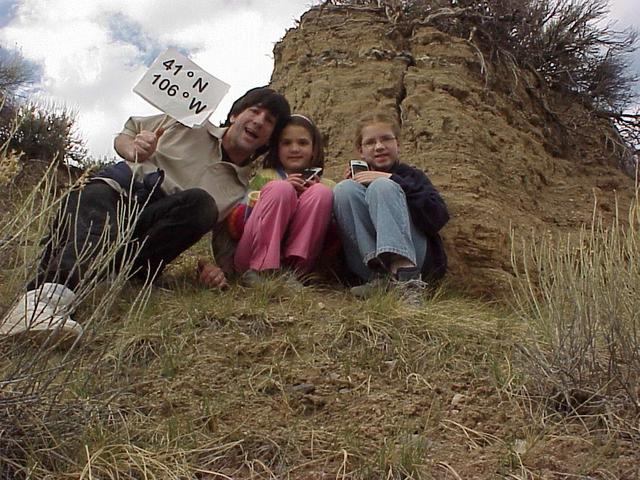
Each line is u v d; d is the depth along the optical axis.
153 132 2.98
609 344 1.93
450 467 1.63
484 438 1.79
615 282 2.01
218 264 3.16
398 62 4.69
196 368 2.20
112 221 2.61
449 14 4.99
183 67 3.01
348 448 1.71
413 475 1.59
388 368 2.24
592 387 1.94
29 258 1.84
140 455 1.61
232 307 2.64
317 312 2.66
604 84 5.84
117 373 1.96
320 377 2.16
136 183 2.77
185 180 3.00
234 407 1.97
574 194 4.52
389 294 2.69
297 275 3.03
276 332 2.49
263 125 3.08
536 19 5.44
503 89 4.95
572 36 5.62
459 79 4.59
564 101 5.61
